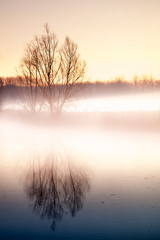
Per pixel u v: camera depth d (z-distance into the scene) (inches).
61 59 1402.6
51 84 1417.3
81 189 412.8
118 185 428.5
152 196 373.7
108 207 339.6
